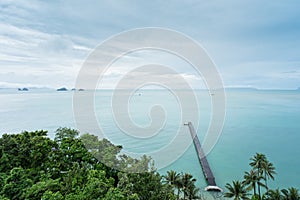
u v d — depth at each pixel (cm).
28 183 1295
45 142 1859
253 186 3212
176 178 2825
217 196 3953
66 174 1558
